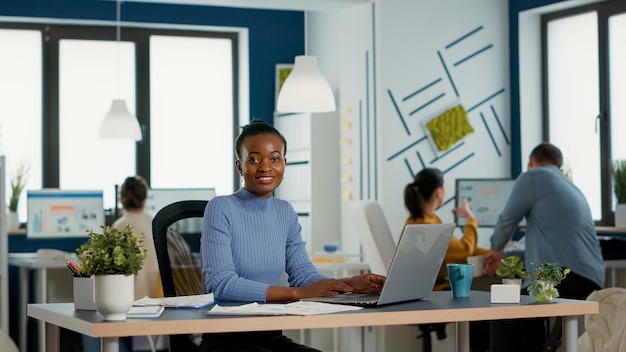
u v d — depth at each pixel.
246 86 7.94
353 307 2.39
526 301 2.64
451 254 5.29
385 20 6.43
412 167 6.46
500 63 6.76
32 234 6.83
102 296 2.16
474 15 6.68
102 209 6.99
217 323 2.17
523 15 6.72
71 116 7.66
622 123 6.18
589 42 6.41
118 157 7.76
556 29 6.65
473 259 4.95
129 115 6.75
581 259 4.64
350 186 6.85
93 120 7.70
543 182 4.75
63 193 6.93
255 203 2.85
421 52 6.52
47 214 6.87
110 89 7.75
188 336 2.99
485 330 5.03
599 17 6.30
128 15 7.62
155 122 7.86
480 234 6.54
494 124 6.72
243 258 2.78
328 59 7.58
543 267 2.65
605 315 3.32
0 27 7.50
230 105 8.09
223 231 2.74
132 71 7.81
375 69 6.48
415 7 6.52
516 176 6.71
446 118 6.55
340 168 7.08
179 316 2.26
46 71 7.59
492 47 6.74
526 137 6.71
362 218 5.25
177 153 7.93
